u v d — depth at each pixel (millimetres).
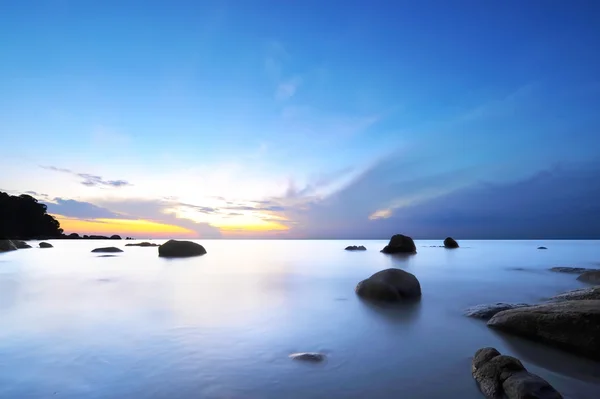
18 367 4512
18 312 7496
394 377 4316
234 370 4469
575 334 5262
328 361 4809
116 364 4625
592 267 17578
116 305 8227
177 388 3953
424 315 7438
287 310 7828
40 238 68188
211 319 6969
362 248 37281
